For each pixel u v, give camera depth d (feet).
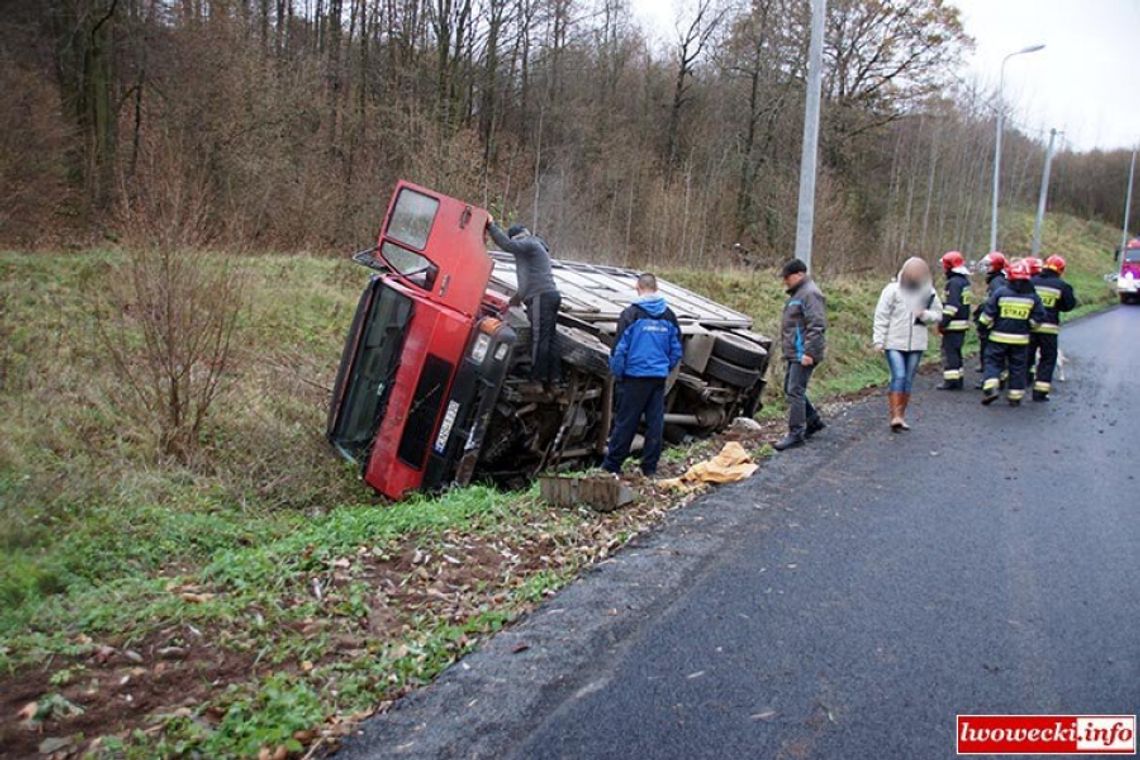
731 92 126.62
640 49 132.98
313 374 35.68
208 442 27.91
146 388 28.40
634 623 15.39
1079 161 262.26
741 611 15.99
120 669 13.08
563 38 120.57
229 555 18.22
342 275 51.39
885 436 32.32
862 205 116.47
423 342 25.55
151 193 30.99
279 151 73.77
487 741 11.66
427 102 95.30
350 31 101.24
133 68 72.08
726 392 34.88
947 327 44.60
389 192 79.97
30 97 54.75
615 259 85.30
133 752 10.95
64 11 65.51
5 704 12.01
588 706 12.58
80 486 21.94
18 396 27.09
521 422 27.81
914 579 17.81
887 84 123.54
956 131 119.24
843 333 58.39
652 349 25.13
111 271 40.52
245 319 38.04
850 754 11.57
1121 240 230.68
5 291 35.91
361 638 14.53
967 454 29.53
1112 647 14.88
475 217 25.99
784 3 118.73
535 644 14.52
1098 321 93.61
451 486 25.30
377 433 26.32
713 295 63.00
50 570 17.16
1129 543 20.44
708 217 98.58
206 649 13.82
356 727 11.96
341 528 19.65
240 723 11.64
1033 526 21.59
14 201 48.67
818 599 16.63
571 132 114.93
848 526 21.22
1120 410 39.50
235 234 47.78
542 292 26.71
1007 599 16.87
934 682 13.55
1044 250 179.22
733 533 20.49
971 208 120.06
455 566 17.90
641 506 22.70
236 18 77.51
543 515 21.42
